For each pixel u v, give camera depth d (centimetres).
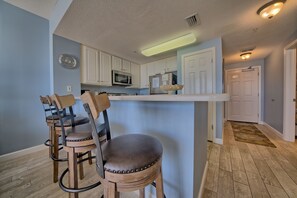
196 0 154
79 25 204
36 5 205
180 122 104
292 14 182
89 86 332
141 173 60
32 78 222
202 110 135
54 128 152
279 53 299
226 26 212
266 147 236
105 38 250
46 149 232
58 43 238
